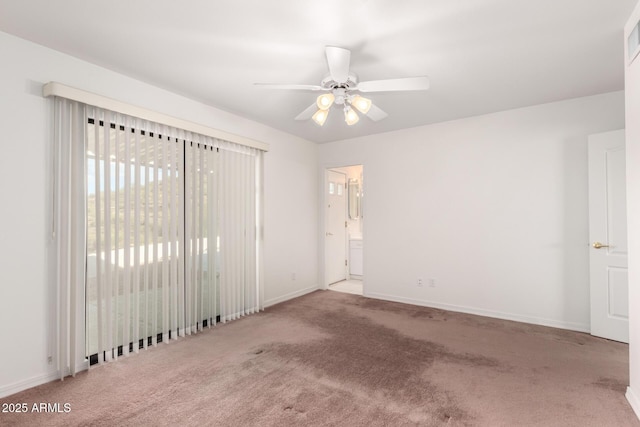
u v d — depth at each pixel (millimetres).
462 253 3959
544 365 2502
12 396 2080
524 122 3562
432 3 1813
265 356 2684
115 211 2629
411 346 2891
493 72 2688
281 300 4445
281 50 2330
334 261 5809
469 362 2562
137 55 2404
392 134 4492
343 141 4984
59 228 2326
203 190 3346
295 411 1920
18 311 2150
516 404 1982
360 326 3434
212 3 1815
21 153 2166
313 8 1856
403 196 4398
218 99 3268
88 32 2104
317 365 2518
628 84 1992
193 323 3229
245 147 3846
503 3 1819
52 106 2305
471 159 3889
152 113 2822
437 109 3607
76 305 2371
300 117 2818
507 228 3670
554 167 3406
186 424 1802
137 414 1890
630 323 1988
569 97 3264
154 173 2920
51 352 2289
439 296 4125
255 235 3994
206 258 3389
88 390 2152
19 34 2121
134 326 2754
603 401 2006
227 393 2113
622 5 1844
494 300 3748
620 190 2945
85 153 2469
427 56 2416
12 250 2125
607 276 3020
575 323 3291
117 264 2627
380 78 2789
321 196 5223
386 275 4551
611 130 3129
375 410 1927
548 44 2258
